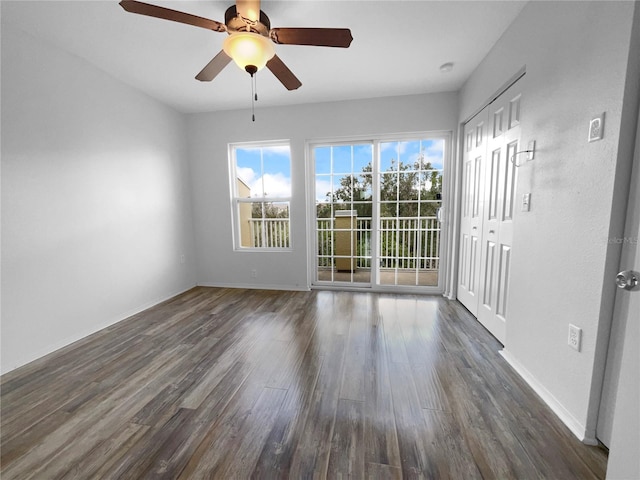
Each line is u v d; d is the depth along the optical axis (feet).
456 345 7.02
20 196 6.34
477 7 5.74
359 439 4.19
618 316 3.71
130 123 9.28
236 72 8.38
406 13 5.92
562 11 4.59
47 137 6.85
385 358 6.45
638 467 2.63
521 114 5.84
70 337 7.41
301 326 8.28
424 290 11.43
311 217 12.11
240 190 12.59
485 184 7.94
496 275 7.30
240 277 12.53
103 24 6.18
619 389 2.82
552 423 4.45
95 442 4.20
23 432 4.41
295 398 5.13
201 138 12.02
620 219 3.64
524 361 5.66
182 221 11.91
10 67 6.11
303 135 11.21
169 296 11.16
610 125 3.68
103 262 8.36
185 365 6.26
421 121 10.28
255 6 5.02
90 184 7.96
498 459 3.82
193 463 3.83
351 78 8.90
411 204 11.36
